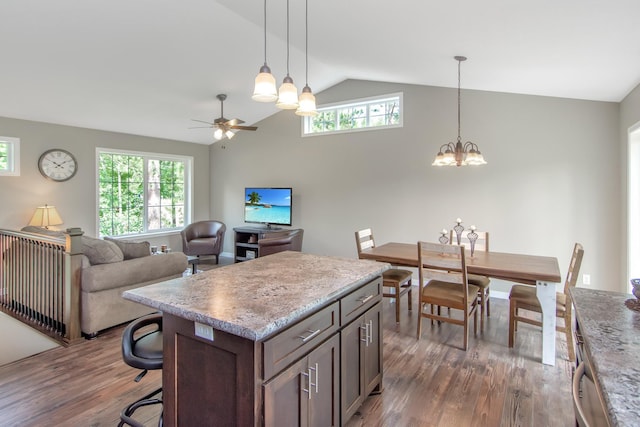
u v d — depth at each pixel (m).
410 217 5.19
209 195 7.63
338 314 1.85
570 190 4.12
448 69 3.82
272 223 6.55
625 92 3.51
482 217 4.64
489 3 2.16
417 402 2.30
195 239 6.69
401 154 5.24
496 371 2.69
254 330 1.28
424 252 3.25
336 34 3.42
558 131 4.16
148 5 3.26
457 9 2.33
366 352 2.16
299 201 6.30
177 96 5.16
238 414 1.40
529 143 4.32
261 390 1.36
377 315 2.30
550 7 2.06
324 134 5.99
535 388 2.46
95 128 5.68
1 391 2.39
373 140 5.49
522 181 4.38
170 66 4.34
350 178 5.74
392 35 3.09
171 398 1.63
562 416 2.15
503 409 2.22
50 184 5.18
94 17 3.28
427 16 2.54
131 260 3.54
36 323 3.62
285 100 2.36
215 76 4.78
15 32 3.29
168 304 1.56
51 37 3.43
